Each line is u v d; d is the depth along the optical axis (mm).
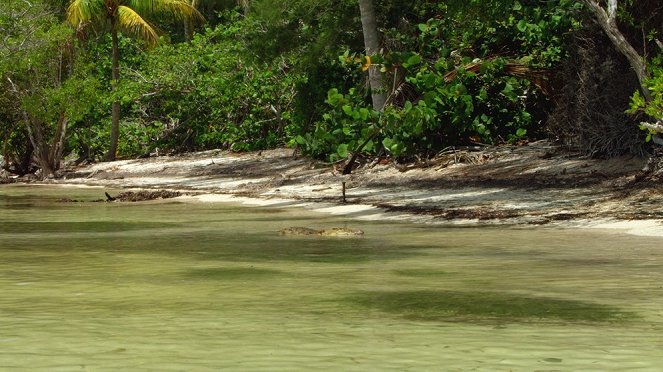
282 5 44812
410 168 37219
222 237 21172
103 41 69188
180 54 63281
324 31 44000
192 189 42562
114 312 10789
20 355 8383
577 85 33312
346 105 37125
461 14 36562
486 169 34281
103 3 61250
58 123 60719
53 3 63969
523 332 9523
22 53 56906
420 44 40719
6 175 64750
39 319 10328
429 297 11977
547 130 37562
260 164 50344
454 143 38438
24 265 15758
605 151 32094
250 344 8906
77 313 10727
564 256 16562
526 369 7797
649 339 9133
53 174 60250
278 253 17578
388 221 24984
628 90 31078
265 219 26547
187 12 63969
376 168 39188
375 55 38000
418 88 37000
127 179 53344
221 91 59625
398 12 42688
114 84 62969
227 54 59125
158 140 64625
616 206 24328
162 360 8164
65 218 27938
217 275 14320
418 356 8336
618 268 14805
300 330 9656
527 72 37000
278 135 57281
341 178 38188
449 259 16391
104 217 28203
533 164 33281
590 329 9688
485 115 37250
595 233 20562
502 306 11219
